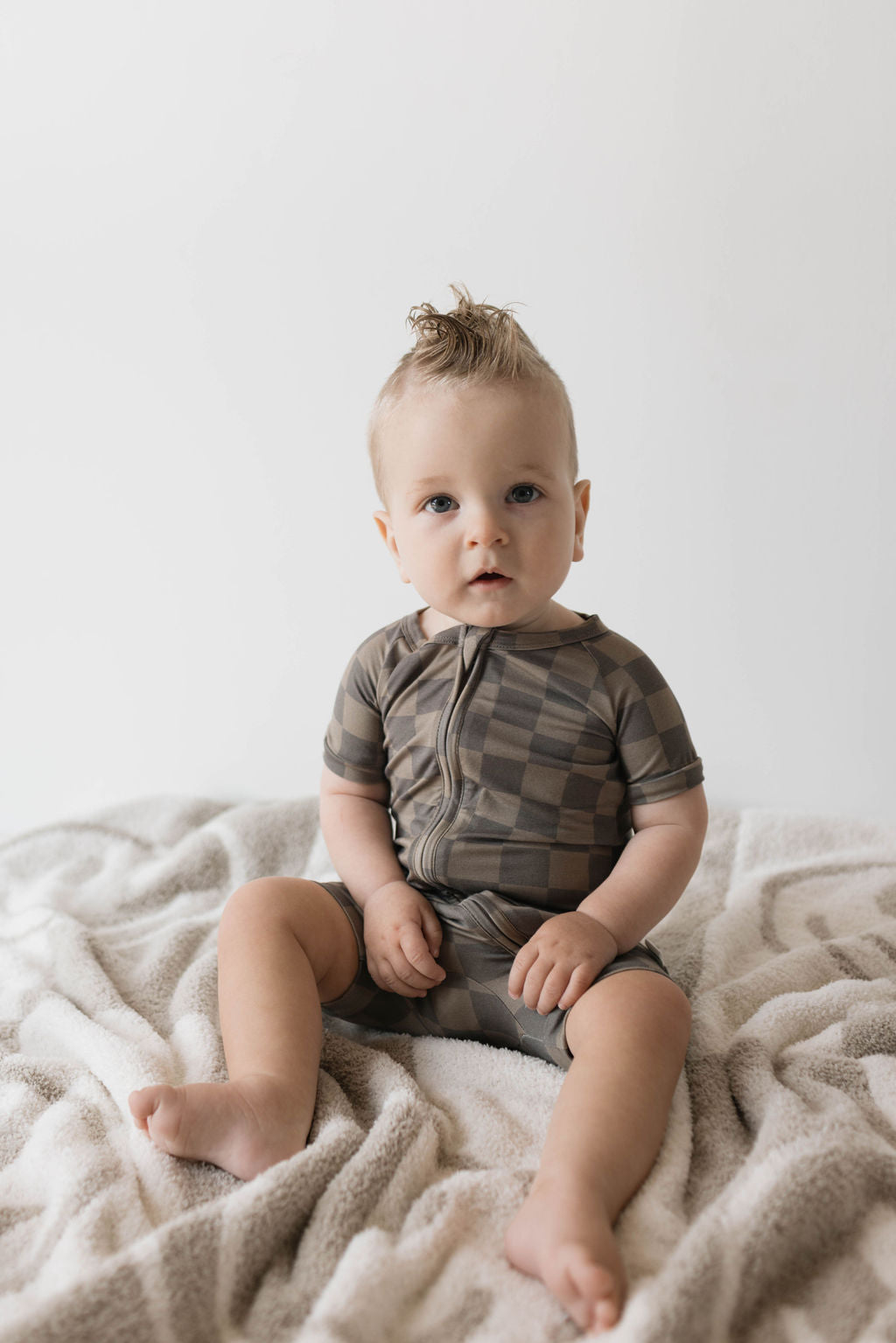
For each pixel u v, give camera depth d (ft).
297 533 5.35
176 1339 2.06
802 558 4.99
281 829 4.91
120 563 5.51
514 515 3.10
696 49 4.66
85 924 4.36
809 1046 3.09
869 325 4.74
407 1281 2.20
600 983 2.90
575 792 3.30
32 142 5.20
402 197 5.01
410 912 3.25
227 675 5.54
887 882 4.34
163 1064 3.10
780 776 5.20
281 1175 2.42
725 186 4.75
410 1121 2.70
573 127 4.82
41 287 5.32
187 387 5.31
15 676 5.70
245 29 4.97
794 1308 2.19
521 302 4.99
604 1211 2.28
